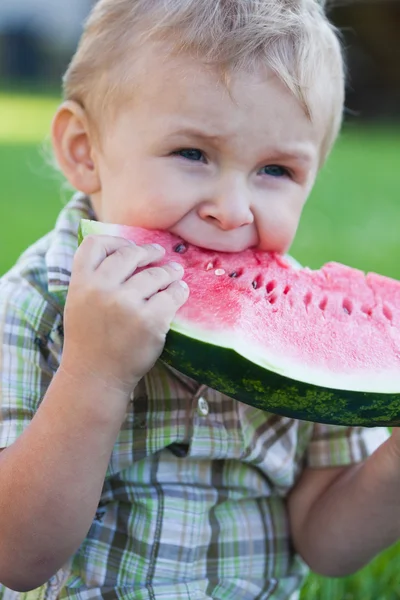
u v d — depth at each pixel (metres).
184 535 2.23
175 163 2.07
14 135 15.06
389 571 2.85
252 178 2.11
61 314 2.26
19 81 28.67
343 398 1.84
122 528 2.24
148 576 2.20
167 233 2.11
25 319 2.23
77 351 1.88
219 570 2.29
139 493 2.22
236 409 2.28
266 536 2.38
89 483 1.93
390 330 2.12
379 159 13.96
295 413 1.86
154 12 2.16
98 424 1.89
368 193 10.36
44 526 1.94
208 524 2.28
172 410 2.22
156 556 2.20
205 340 1.83
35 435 1.92
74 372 1.88
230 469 2.31
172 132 2.04
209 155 2.06
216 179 2.06
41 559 1.99
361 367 1.92
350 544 2.35
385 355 2.00
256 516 2.38
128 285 1.86
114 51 2.21
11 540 1.97
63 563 2.04
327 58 2.25
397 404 1.86
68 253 2.31
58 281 2.26
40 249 2.40
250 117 2.03
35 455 1.91
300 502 2.46
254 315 1.97
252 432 2.30
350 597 2.78
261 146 2.05
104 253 1.91
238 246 2.11
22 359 2.19
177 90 2.04
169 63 2.06
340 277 2.21
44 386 2.20
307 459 2.49
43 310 2.25
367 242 7.22
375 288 2.22
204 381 1.88
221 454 2.25
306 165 2.16
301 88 2.07
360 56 20.14
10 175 10.85
